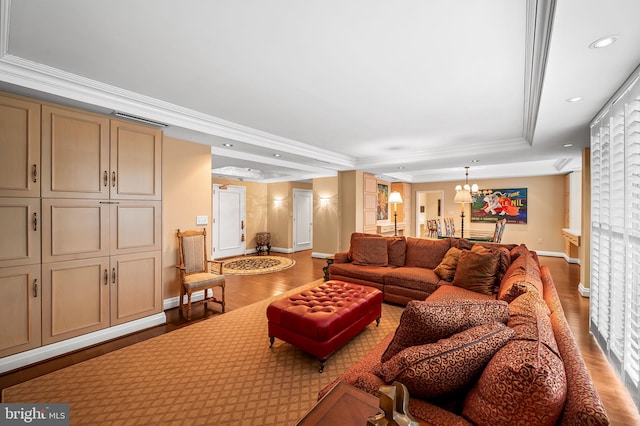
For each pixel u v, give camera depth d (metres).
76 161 2.62
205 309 3.72
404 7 1.55
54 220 2.50
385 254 4.28
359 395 1.06
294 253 8.31
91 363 2.40
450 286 3.27
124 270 2.94
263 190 8.79
